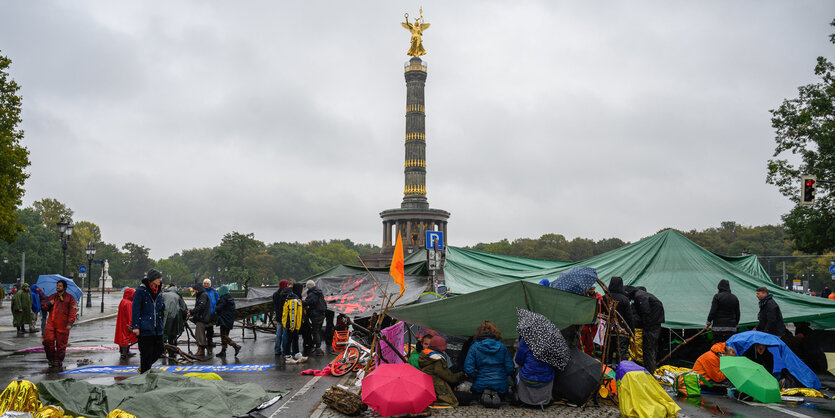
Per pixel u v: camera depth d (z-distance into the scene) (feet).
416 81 330.54
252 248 465.06
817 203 103.81
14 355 55.01
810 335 46.65
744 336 36.70
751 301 51.98
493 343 30.42
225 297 53.72
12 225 81.56
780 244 451.12
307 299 53.31
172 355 50.65
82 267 149.38
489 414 28.50
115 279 592.60
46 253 404.57
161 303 37.24
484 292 32.50
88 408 26.08
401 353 34.86
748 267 69.82
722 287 42.96
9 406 23.68
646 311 41.34
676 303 52.42
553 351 28.84
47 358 47.09
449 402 30.17
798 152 105.50
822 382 40.45
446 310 32.76
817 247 105.29
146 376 29.43
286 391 34.68
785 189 107.76
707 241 450.30
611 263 62.34
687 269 57.11
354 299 62.13
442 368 30.81
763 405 32.04
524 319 29.91
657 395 27.04
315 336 53.06
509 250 537.24
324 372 41.70
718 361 35.94
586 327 38.17
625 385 27.61
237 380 39.27
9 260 374.22
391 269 36.81
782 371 36.27
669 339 50.31
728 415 29.58
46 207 472.85
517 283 32.30
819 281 391.86
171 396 27.04
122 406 25.95
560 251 487.61
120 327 51.08
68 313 46.96
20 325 76.28
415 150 329.52
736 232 485.97
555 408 29.86
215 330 84.33
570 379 29.91
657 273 57.67
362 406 29.30
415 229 329.93
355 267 83.46
